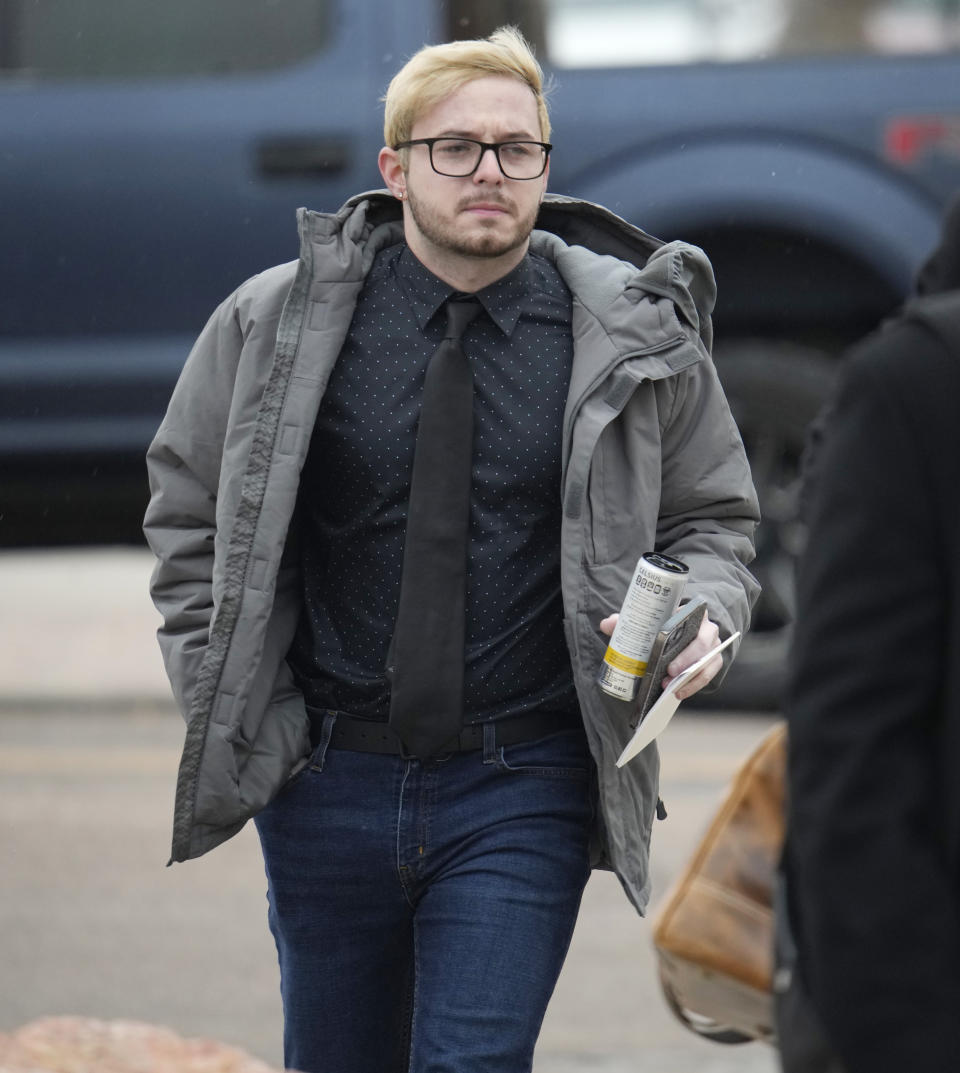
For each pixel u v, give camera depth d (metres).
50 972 16.92
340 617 10.55
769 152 22.70
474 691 10.28
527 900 10.10
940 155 22.59
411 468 10.35
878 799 5.58
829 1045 5.75
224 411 10.71
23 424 22.97
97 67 23.00
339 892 10.57
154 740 25.84
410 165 10.38
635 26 23.05
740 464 10.89
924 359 5.75
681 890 7.54
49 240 22.83
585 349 10.36
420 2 22.86
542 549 10.44
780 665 24.75
